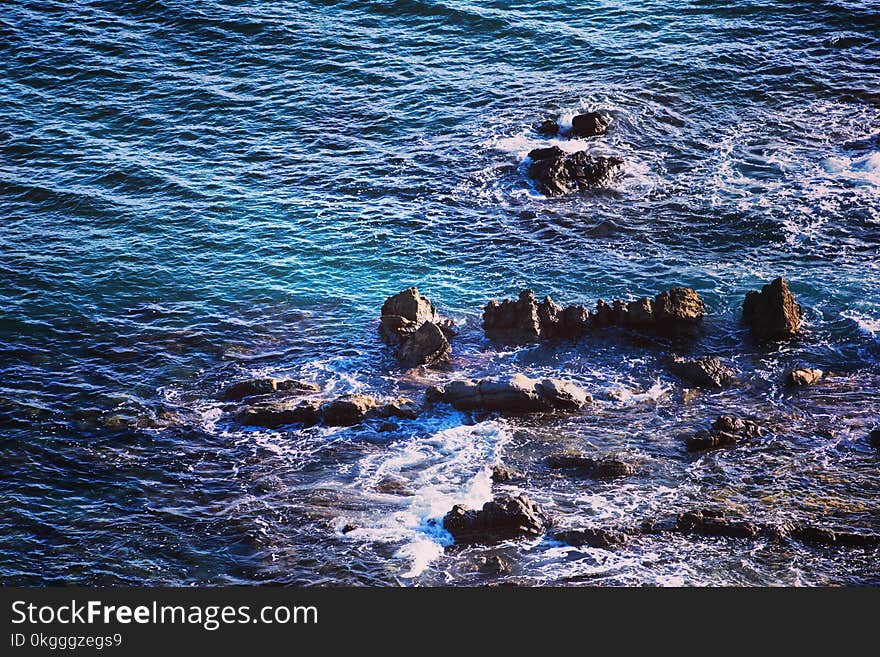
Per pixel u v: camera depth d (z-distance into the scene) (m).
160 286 71.50
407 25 98.19
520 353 65.75
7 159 82.81
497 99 89.56
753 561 50.50
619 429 59.47
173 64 93.50
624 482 55.56
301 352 66.19
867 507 53.56
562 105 88.50
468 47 95.88
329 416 60.34
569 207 78.38
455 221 77.31
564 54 94.75
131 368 64.75
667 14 99.31
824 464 56.53
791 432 58.84
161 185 80.38
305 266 73.38
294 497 55.34
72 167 82.12
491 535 52.34
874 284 70.06
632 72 92.25
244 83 91.44
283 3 100.81
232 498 55.38
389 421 60.34
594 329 67.19
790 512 53.34
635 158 83.00
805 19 98.12
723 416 59.19
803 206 77.50
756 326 66.75
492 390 60.78
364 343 66.81
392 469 57.00
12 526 53.38
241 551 52.16
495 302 67.94
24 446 58.53
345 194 79.94
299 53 94.88
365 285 71.81
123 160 82.88
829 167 81.19
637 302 67.19
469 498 54.78
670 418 60.25
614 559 50.72
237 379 64.00
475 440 58.88
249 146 84.69
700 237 75.25
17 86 90.62
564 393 60.97
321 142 85.25
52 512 54.38
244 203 78.88
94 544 52.56
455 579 50.09
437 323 67.44
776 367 64.00
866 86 90.00
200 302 70.25
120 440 59.25
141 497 55.44
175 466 57.50
